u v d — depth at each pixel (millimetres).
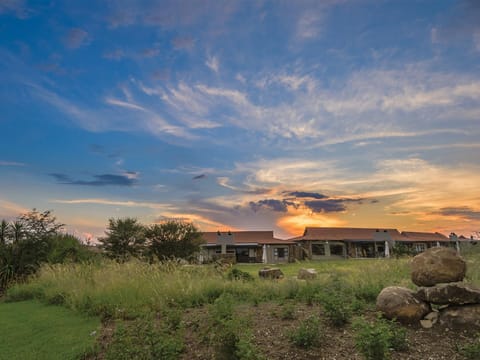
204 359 4762
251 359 3973
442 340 4930
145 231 28609
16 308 9234
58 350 5527
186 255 28953
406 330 5254
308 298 7500
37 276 13133
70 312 8258
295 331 5148
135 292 8734
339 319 5570
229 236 44344
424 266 6207
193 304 8344
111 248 26250
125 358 4535
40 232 15578
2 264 13664
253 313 6684
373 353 4062
